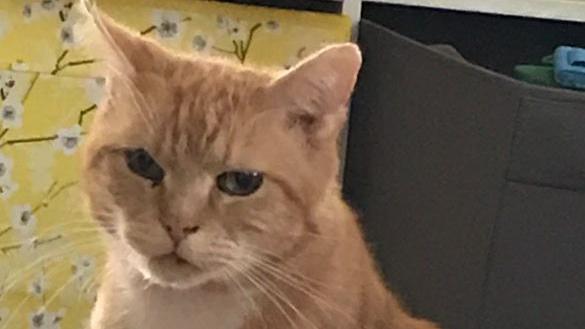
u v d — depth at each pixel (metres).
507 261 1.46
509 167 1.43
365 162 1.59
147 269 1.04
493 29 1.78
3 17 1.54
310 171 1.04
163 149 1.00
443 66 1.48
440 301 1.54
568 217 1.41
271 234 1.02
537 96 1.39
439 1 1.61
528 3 1.60
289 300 1.05
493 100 1.43
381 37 1.55
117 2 1.54
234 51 1.56
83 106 1.55
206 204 1.00
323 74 1.01
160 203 1.01
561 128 1.38
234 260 1.02
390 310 1.18
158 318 1.08
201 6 1.55
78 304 1.61
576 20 1.62
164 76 1.03
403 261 1.57
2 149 1.57
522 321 1.47
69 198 1.57
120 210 1.03
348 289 1.08
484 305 1.49
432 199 1.53
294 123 1.03
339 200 1.14
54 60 1.54
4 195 1.58
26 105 1.56
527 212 1.43
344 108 1.05
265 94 1.01
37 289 1.61
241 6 1.55
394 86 1.54
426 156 1.52
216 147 0.99
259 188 1.01
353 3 1.57
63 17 1.53
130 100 1.03
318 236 1.06
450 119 1.48
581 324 1.44
